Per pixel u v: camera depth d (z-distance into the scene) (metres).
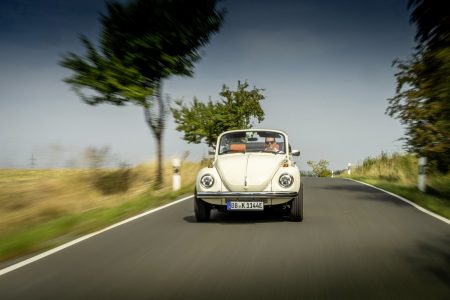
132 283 4.76
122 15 14.65
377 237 7.06
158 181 16.16
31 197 13.31
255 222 8.75
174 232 7.71
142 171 20.45
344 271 5.11
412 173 19.81
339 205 11.22
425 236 7.12
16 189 14.44
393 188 16.34
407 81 12.95
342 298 4.21
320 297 4.25
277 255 5.91
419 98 12.81
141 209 11.14
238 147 9.89
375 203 11.63
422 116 12.76
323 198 12.94
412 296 4.24
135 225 8.52
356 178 25.09
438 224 8.29
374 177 25.20
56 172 20.34
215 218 9.47
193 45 15.62
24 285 4.76
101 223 8.91
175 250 6.29
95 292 4.49
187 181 18.73
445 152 12.96
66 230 8.26
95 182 16.22
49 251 6.34
